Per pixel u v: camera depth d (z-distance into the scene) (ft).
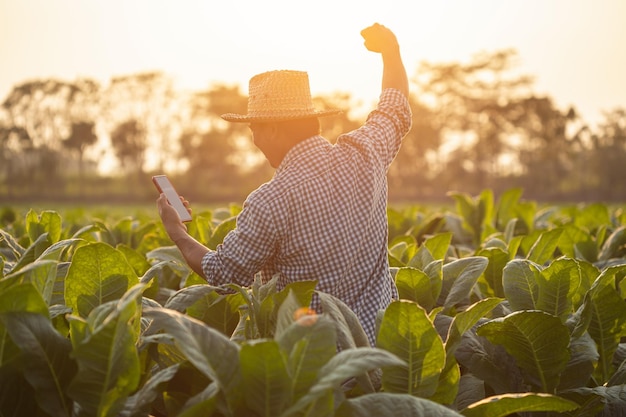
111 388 7.22
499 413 8.16
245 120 10.17
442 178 395.14
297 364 7.00
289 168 9.96
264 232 9.64
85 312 8.93
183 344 6.96
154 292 12.01
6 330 7.33
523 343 9.73
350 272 10.02
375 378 8.83
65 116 402.93
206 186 389.80
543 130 393.70
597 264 16.49
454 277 11.88
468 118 401.90
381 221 10.48
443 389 8.83
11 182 386.73
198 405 7.00
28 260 9.39
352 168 10.09
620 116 384.47
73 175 412.98
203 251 10.34
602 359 11.02
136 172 397.60
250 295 9.68
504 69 398.83
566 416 9.95
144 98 401.49
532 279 10.98
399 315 8.09
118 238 19.53
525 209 24.58
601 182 378.53
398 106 11.14
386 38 11.81
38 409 7.59
